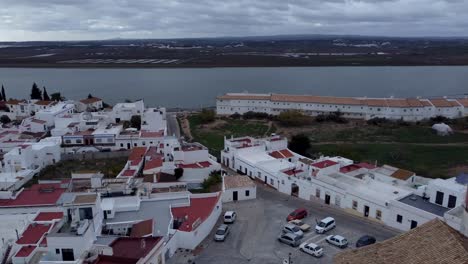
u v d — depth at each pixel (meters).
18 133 110.44
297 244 53.41
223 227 56.88
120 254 41.91
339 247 52.38
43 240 46.91
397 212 57.19
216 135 125.31
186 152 83.06
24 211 58.81
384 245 26.97
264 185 78.25
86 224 44.84
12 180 78.38
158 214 58.03
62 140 103.38
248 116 148.50
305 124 138.12
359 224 59.38
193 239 52.59
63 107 133.88
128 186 66.00
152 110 131.12
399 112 139.75
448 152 106.50
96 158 97.94
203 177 79.00
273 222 60.72
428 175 88.69
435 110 141.25
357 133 126.56
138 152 92.56
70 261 42.22
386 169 75.25
